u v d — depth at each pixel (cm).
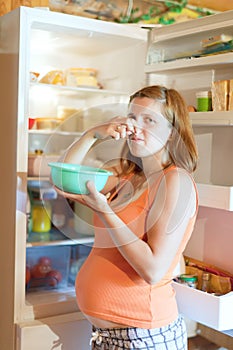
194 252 226
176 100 159
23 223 198
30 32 213
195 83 218
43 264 225
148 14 251
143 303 154
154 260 144
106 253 159
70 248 233
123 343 155
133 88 232
